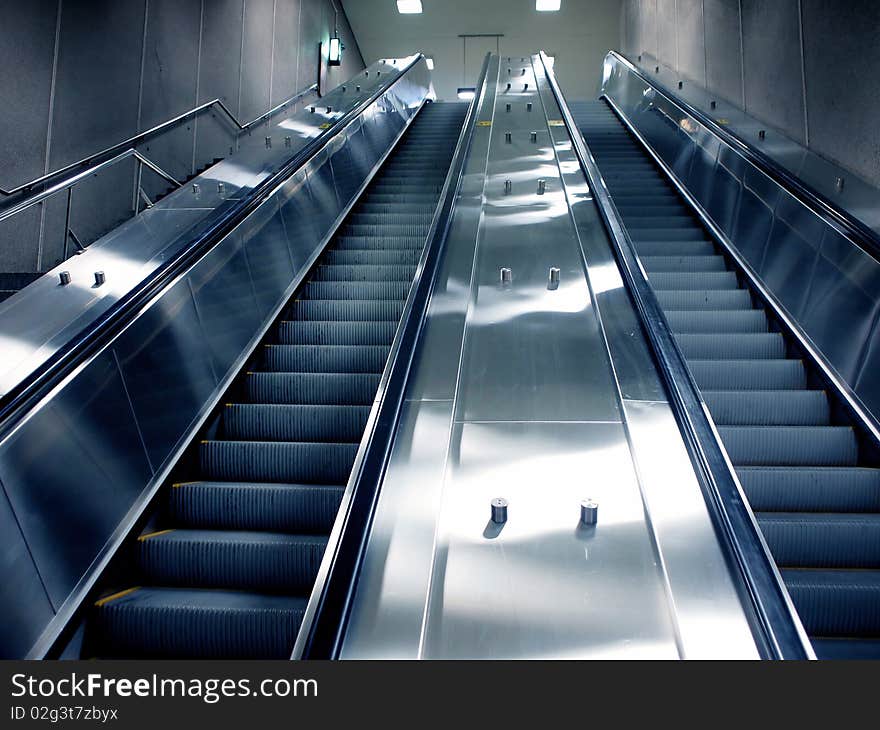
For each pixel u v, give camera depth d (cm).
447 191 495
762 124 647
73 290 347
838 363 365
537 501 208
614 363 278
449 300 344
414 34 1781
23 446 229
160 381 318
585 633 165
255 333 429
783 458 332
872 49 481
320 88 1488
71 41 655
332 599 168
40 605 223
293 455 333
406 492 208
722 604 166
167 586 272
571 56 1881
